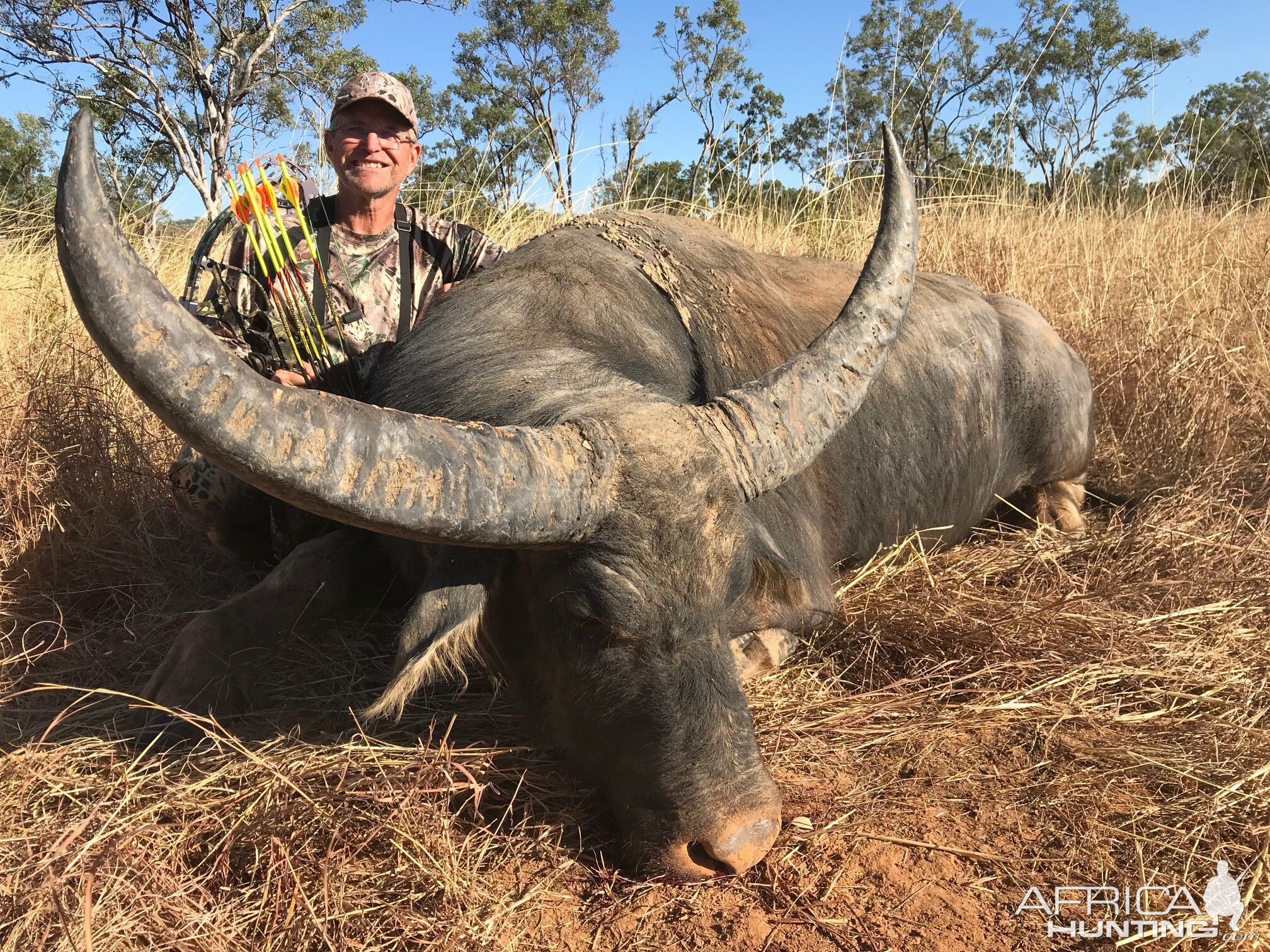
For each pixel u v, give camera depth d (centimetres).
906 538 445
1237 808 267
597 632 233
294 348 348
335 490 191
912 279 283
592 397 254
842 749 297
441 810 253
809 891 241
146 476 443
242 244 377
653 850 235
